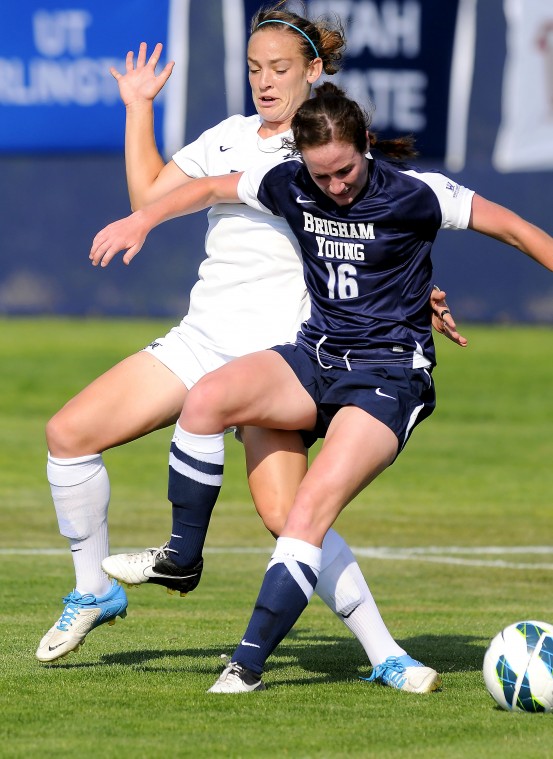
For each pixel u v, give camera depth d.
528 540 31.09
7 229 71.19
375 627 15.64
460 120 60.00
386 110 59.72
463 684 15.73
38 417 52.81
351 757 11.99
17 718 13.50
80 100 62.72
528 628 14.32
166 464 43.78
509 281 68.81
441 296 15.48
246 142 16.81
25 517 33.22
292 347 15.48
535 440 49.28
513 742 12.60
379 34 59.28
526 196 64.56
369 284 15.15
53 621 20.20
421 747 12.38
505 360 65.06
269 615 14.59
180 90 61.06
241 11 60.72
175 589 15.69
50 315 72.44
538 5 61.91
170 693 14.81
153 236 71.06
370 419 14.60
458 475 41.97
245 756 11.99
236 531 32.06
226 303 16.48
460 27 59.62
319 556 14.51
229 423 14.95
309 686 15.41
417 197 14.80
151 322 72.00
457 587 24.88
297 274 16.50
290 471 15.86
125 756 11.95
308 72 16.53
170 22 61.19
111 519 32.91
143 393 16.14
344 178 14.37
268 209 15.82
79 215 70.50
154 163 17.48
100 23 61.88
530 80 62.47
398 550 29.50
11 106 63.03
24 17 62.28
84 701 14.35
